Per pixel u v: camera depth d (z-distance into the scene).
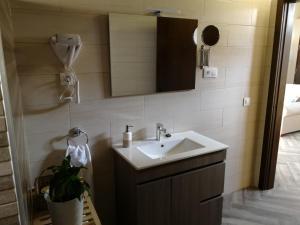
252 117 2.79
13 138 0.88
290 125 4.79
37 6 1.60
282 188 2.97
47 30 1.65
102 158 2.03
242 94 2.64
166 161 1.75
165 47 2.09
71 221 1.27
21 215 0.94
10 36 1.38
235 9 2.35
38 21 1.62
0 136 0.84
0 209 0.89
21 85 1.64
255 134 2.87
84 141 1.93
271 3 2.53
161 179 1.79
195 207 2.01
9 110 0.85
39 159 1.79
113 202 2.18
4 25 1.09
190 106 2.35
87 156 1.87
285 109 4.59
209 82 2.39
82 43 1.77
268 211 2.55
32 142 1.75
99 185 2.08
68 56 1.68
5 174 0.87
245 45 2.51
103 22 1.82
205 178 1.99
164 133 2.23
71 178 1.28
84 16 1.75
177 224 1.95
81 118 1.88
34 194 1.61
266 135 2.77
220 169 2.05
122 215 2.06
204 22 2.23
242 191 2.92
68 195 1.26
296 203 2.68
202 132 2.49
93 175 2.03
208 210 2.09
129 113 2.07
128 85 2.00
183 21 2.11
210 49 2.32
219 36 2.32
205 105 2.44
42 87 1.71
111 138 2.03
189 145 2.16
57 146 1.83
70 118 1.84
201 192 2.01
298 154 3.94
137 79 2.03
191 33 2.17
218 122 2.56
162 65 2.11
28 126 1.72
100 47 1.84
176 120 2.31
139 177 1.70
